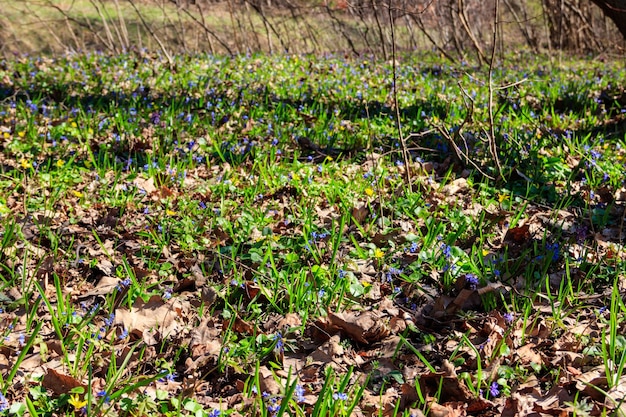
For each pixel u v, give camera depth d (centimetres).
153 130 721
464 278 404
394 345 356
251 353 345
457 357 343
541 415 294
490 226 487
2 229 475
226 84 970
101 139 694
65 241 469
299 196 552
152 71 1048
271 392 315
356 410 301
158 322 371
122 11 2053
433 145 690
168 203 522
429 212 518
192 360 344
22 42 1777
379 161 626
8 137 689
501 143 671
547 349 348
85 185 570
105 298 393
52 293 401
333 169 608
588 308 390
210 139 690
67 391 311
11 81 1001
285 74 1092
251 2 1529
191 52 1496
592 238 481
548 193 564
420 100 904
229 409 300
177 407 293
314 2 1808
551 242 468
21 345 344
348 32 1866
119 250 459
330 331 364
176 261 441
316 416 274
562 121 804
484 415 300
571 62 1523
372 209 504
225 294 399
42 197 541
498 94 862
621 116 803
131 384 317
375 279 424
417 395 309
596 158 624
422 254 434
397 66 1238
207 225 496
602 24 1938
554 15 1831
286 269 431
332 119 759
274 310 390
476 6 1842
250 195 549
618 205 541
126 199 525
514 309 379
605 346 321
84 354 341
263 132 721
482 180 598
